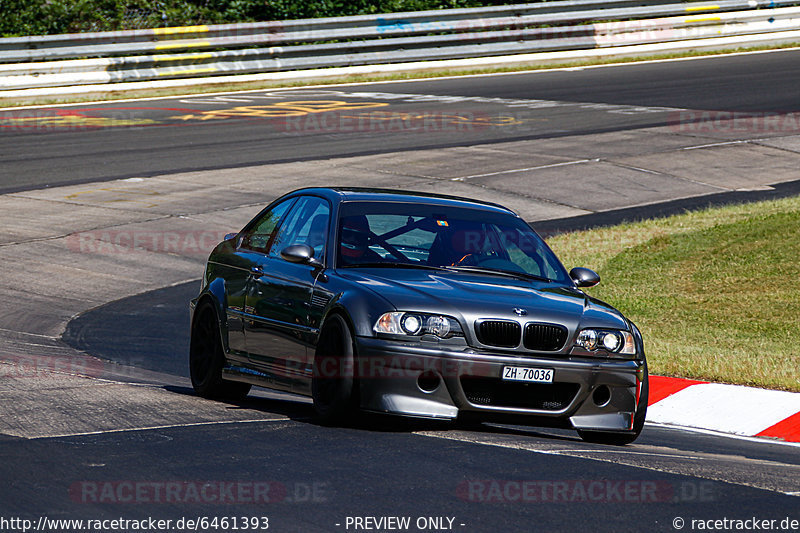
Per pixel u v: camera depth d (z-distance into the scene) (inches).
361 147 3437.5
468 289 1033.5
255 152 3356.3
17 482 757.3
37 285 2054.6
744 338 1716.3
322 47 4758.9
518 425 1064.2
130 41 4372.5
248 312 1163.3
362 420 1047.0
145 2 4817.9
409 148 3425.2
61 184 2925.7
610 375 1023.6
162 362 1549.0
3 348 1525.6
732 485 836.0
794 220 2434.8
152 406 1091.9
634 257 2284.7
